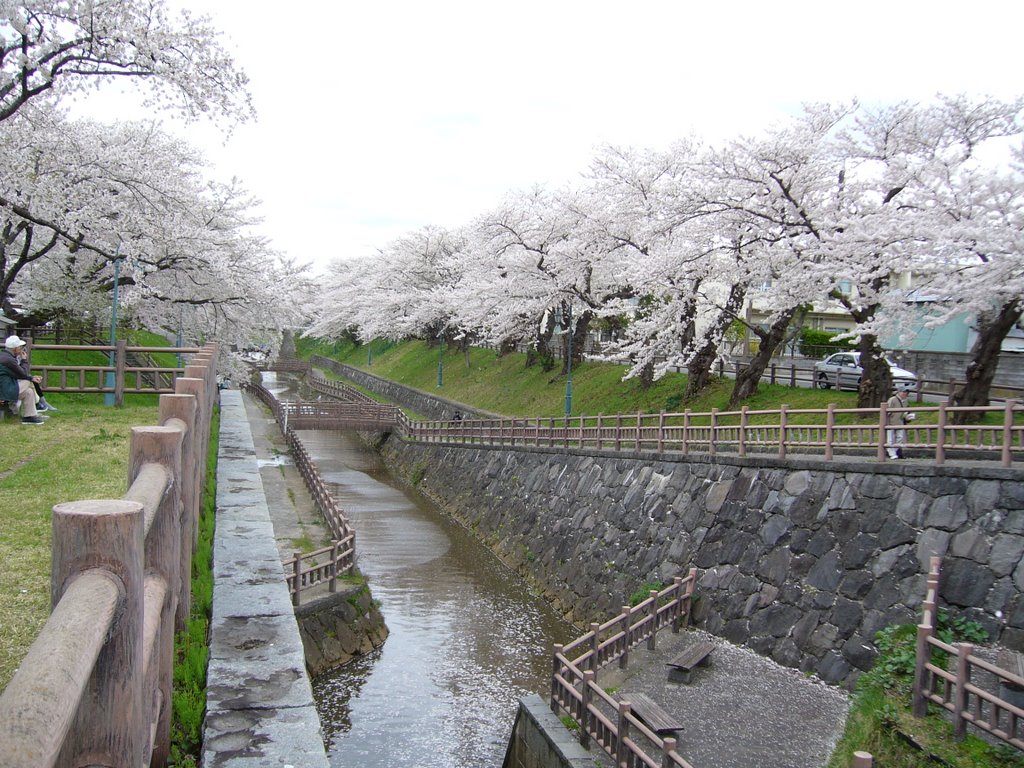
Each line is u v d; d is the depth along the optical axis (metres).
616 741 8.78
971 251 13.99
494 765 11.52
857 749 8.74
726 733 10.25
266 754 3.89
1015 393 21.28
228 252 25.25
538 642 16.27
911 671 9.72
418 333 52.16
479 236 34.78
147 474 3.11
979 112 16.14
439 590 19.64
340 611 14.76
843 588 11.72
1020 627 9.30
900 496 11.44
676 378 28.14
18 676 1.40
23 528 5.93
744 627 13.20
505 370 42.34
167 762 3.64
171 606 3.48
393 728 12.45
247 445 15.09
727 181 18.92
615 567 17.30
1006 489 10.07
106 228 18.12
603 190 27.27
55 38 12.27
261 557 7.27
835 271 16.09
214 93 13.90
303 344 94.00
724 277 21.67
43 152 16.45
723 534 14.58
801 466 13.35
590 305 30.09
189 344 31.84
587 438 21.58
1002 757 7.75
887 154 17.56
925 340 27.88
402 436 38.59
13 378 11.32
